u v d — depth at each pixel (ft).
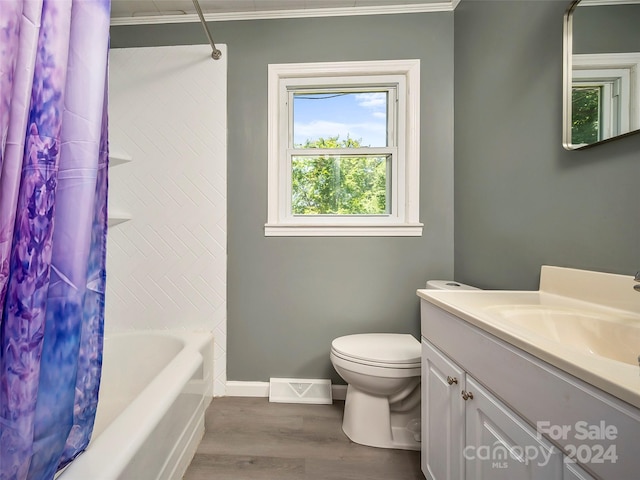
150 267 5.95
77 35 2.07
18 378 1.83
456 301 3.10
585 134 3.08
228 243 5.97
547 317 2.77
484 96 4.88
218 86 5.88
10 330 1.83
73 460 2.34
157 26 5.97
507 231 4.36
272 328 5.95
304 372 5.93
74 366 2.13
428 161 5.86
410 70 5.79
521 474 1.96
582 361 1.58
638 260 2.63
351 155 6.19
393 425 4.62
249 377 5.97
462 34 5.49
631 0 2.62
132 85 5.93
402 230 5.83
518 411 2.00
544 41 3.68
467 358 2.65
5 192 1.77
